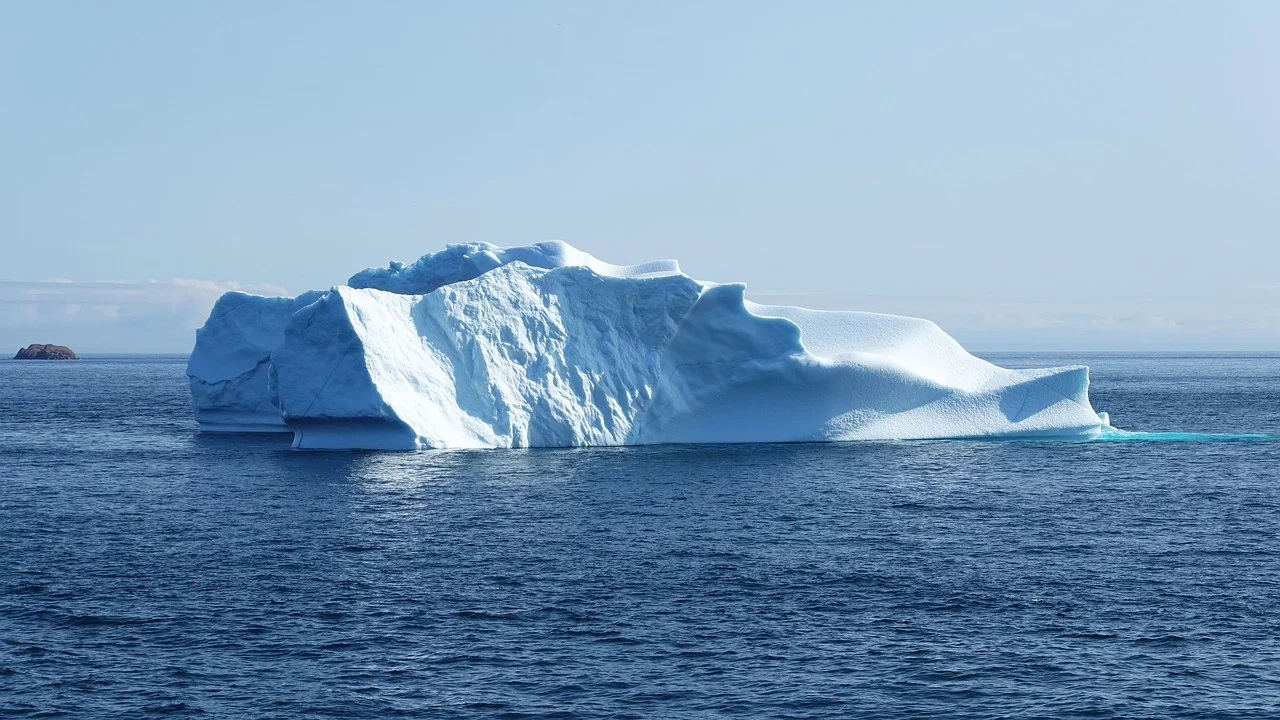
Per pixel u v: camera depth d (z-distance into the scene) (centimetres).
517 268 6631
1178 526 4075
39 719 2244
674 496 4697
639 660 2566
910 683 2431
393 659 2572
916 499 4650
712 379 6556
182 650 2628
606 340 6556
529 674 2480
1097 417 7081
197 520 4203
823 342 6912
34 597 3053
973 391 6969
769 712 2281
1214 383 18525
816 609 2942
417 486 4978
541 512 4325
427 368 6241
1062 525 4091
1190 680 2441
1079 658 2573
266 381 7900
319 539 3828
